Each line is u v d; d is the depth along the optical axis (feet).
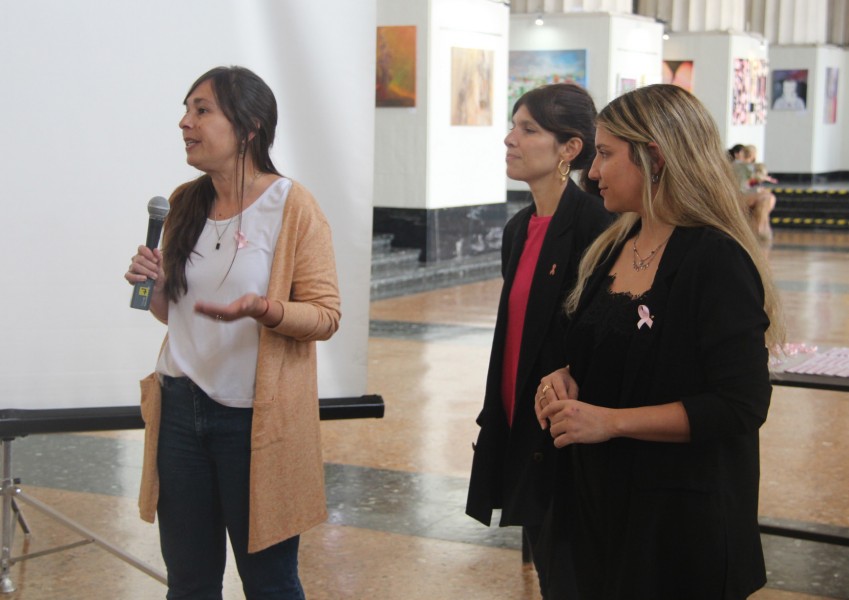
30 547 14.70
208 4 12.17
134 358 12.39
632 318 7.47
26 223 11.82
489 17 50.85
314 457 9.07
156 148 12.17
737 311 7.07
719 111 75.92
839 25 101.76
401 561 14.24
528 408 10.07
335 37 12.58
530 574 13.84
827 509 16.46
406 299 41.63
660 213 7.53
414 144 47.47
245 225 8.87
